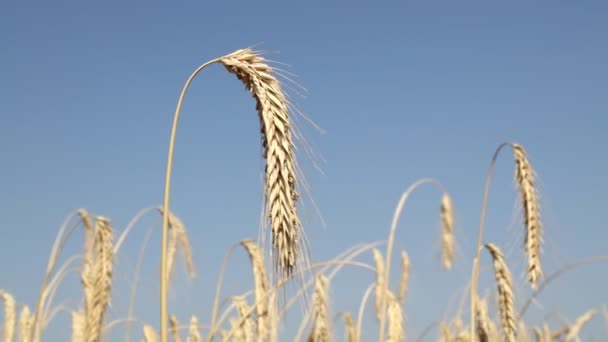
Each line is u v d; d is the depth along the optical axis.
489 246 10.71
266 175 4.79
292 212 4.66
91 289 10.10
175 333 12.88
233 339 11.34
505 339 10.45
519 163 10.25
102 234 9.86
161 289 5.11
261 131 4.89
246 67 4.88
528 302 10.73
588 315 13.98
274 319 10.52
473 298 10.75
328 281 11.20
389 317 10.78
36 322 10.61
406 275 14.48
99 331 9.75
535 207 10.14
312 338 11.05
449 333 12.74
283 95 4.85
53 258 10.55
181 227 12.87
